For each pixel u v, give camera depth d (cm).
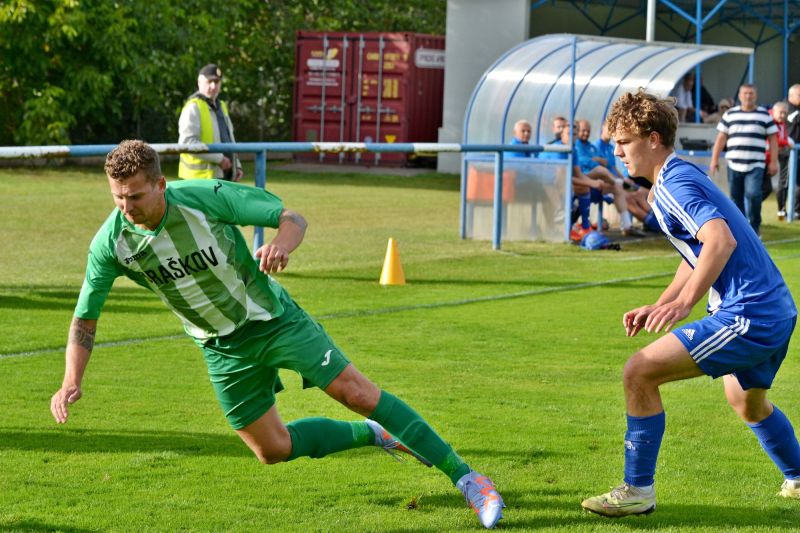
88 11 3306
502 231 2017
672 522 644
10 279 1467
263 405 643
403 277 1514
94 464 739
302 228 598
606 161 2114
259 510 656
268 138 4234
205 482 707
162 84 3538
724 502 681
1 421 835
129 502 668
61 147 1302
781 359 643
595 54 2294
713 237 593
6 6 3181
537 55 2234
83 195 2544
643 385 628
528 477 721
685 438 818
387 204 2573
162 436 804
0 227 1983
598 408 895
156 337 1142
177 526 629
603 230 2177
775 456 684
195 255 600
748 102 1986
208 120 1588
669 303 596
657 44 2139
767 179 2033
